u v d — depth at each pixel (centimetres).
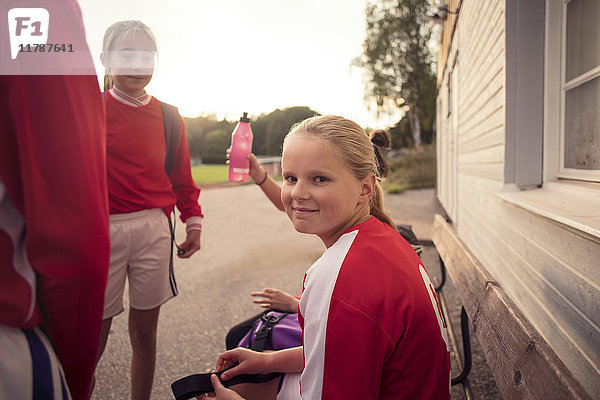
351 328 84
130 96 165
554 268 178
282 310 168
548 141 234
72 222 71
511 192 246
